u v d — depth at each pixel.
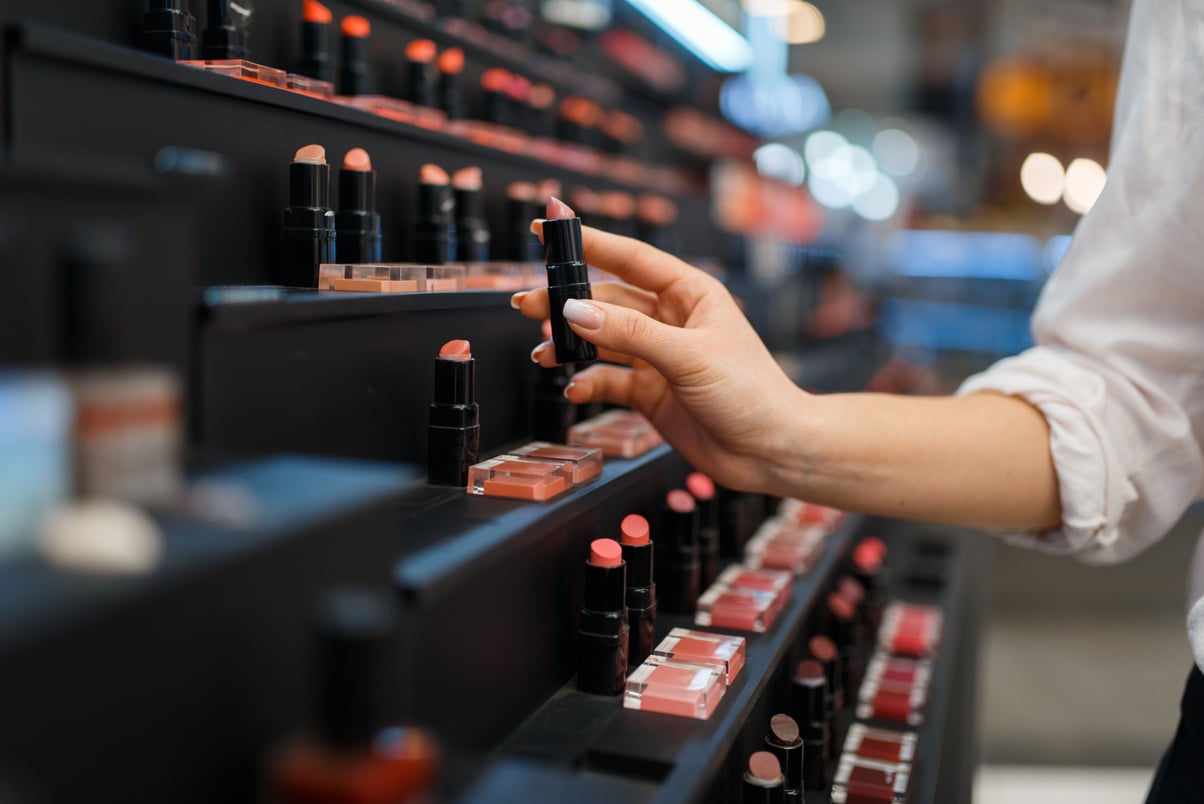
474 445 0.60
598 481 0.63
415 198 0.77
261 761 0.32
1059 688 2.14
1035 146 3.79
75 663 0.26
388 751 0.30
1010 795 1.69
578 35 1.42
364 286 0.59
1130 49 0.68
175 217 0.34
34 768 0.25
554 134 1.13
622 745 0.52
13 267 0.29
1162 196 0.63
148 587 0.28
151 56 0.53
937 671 1.03
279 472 0.38
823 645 0.81
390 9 0.82
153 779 0.29
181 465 0.37
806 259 2.02
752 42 2.23
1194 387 0.65
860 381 1.88
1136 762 1.83
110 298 0.31
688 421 0.70
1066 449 0.64
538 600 0.57
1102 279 0.66
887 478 0.65
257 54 0.70
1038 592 2.71
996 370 0.72
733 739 0.55
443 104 0.86
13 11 0.51
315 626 0.30
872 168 3.64
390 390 0.60
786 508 1.06
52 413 0.29
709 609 0.72
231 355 0.46
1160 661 2.30
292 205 0.60
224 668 0.31
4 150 0.45
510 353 0.73
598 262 0.68
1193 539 2.90
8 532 0.28
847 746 0.80
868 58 3.88
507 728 0.53
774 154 2.62
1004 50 3.64
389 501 0.36
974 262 4.13
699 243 1.65
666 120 1.86
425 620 0.44
